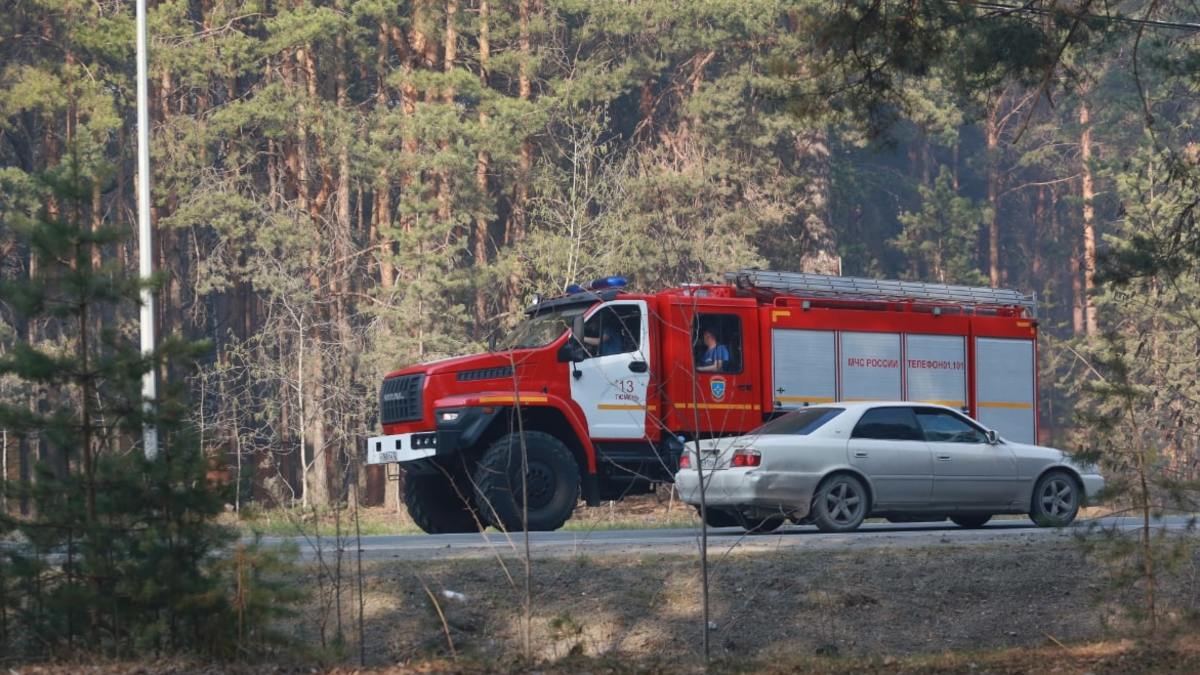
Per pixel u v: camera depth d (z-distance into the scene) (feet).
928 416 139.33
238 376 320.91
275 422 336.70
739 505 130.41
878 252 523.29
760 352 159.53
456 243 324.80
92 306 86.17
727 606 100.53
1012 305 178.81
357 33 357.61
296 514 116.57
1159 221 295.48
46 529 80.53
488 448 147.95
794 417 138.82
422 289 302.66
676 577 103.76
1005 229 583.17
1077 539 98.07
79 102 328.29
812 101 107.45
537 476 145.18
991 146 521.65
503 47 376.89
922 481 136.05
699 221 352.90
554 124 372.17
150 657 79.41
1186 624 97.45
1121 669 82.89
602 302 153.99
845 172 447.01
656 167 351.87
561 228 319.47
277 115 331.16
